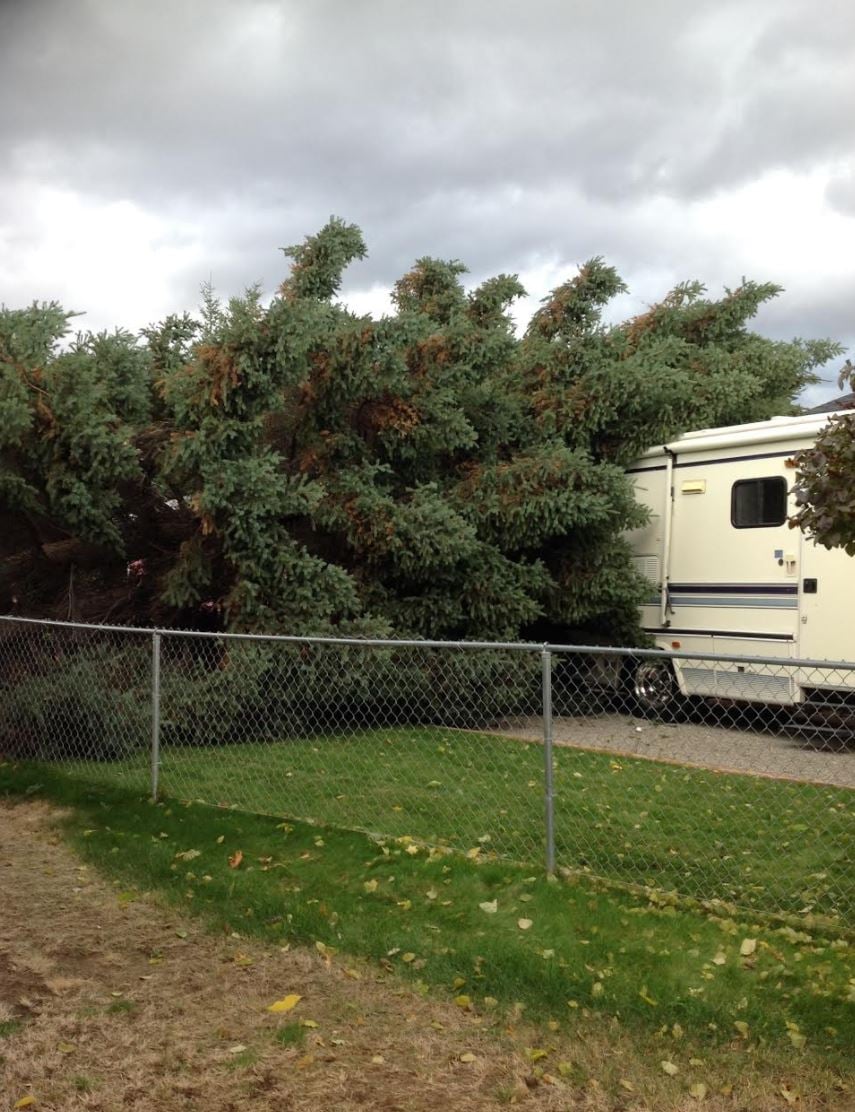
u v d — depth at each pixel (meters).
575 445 11.47
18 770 8.32
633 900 5.29
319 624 9.03
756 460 10.48
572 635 11.77
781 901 5.27
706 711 11.07
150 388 10.44
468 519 10.44
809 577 9.95
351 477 9.86
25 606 10.95
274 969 4.69
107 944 4.97
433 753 8.36
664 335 13.53
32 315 9.24
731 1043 3.95
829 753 8.67
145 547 10.38
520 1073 3.79
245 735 8.95
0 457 8.91
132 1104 3.57
